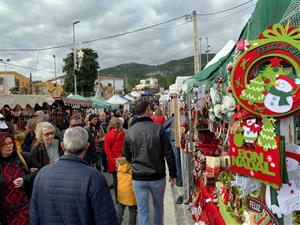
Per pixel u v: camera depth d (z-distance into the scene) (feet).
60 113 57.31
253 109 8.18
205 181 15.47
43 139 15.61
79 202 8.40
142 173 15.85
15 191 11.63
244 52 8.34
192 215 20.24
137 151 15.89
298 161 8.14
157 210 16.35
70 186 8.50
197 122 19.12
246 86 8.27
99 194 8.50
